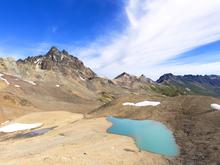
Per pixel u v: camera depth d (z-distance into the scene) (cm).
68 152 2812
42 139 3969
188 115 4675
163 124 4566
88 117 5853
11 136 5356
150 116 5162
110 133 4006
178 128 4128
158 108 5478
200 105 5012
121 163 2553
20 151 3192
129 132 4062
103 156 2719
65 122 6197
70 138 3759
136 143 3409
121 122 4931
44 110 10612
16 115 8706
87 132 4097
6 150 3328
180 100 5634
